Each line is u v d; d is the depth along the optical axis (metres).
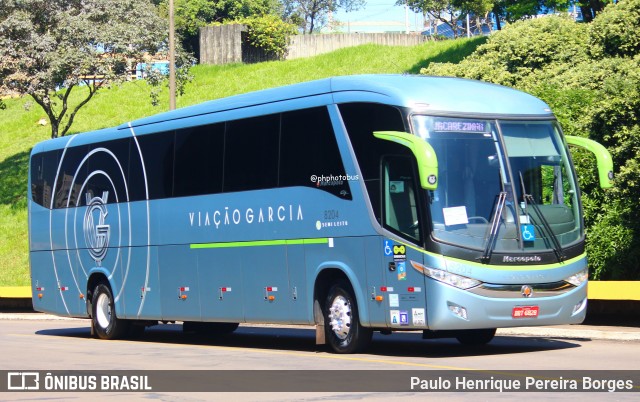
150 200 20.17
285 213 16.41
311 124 15.94
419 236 13.99
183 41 62.28
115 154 21.41
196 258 18.73
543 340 17.34
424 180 13.38
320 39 55.94
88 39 40.97
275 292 16.67
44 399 10.93
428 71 28.64
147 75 42.31
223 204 17.98
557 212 14.72
